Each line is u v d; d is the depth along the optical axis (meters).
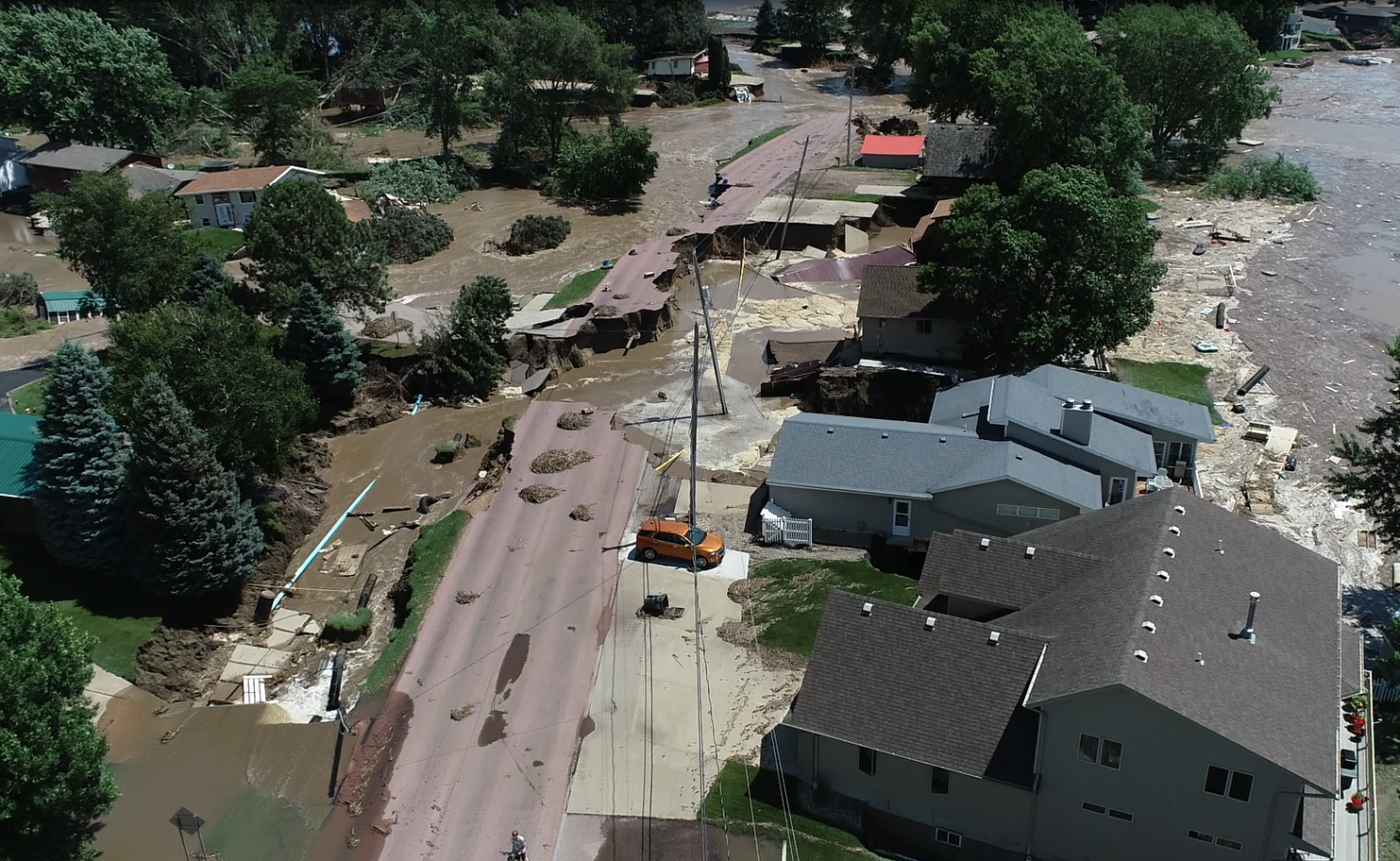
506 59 107.88
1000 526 45.41
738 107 144.50
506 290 66.56
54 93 102.12
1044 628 33.53
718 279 83.56
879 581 44.12
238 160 114.81
